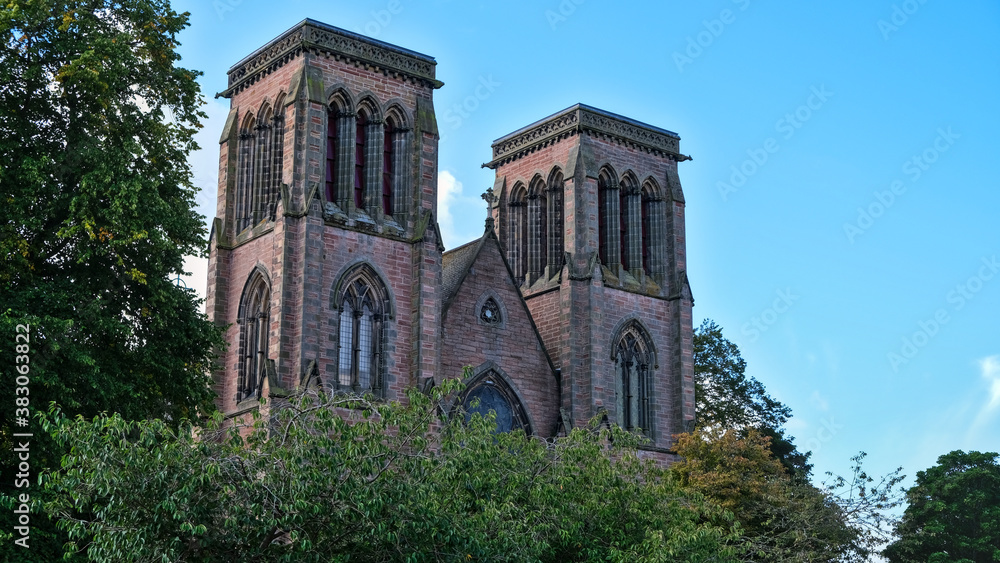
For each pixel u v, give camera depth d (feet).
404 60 321.93
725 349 442.50
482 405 323.98
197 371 249.96
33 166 218.59
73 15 235.81
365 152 313.53
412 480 167.94
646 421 351.87
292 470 156.76
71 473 154.81
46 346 211.82
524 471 203.51
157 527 153.48
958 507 453.99
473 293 328.08
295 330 288.51
